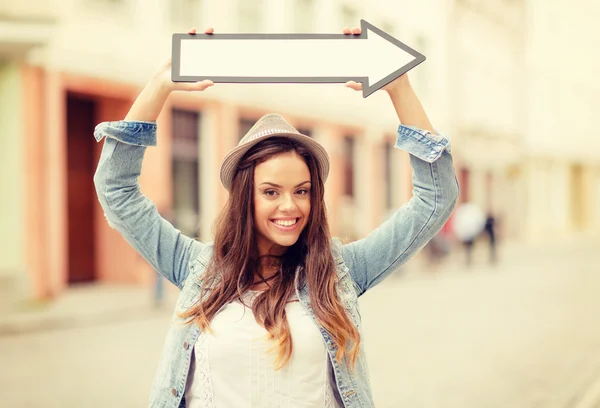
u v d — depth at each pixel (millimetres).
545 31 38812
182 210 16078
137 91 14828
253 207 2047
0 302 11703
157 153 15195
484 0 31516
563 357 7766
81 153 14867
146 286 14648
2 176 12672
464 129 29703
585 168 43875
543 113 38344
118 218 2111
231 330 1959
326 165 2082
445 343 8633
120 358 7969
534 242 34875
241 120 18016
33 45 11641
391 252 2131
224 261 2039
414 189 2123
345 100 21891
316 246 2037
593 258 24422
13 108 12672
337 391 2025
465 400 6020
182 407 2078
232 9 17172
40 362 7773
